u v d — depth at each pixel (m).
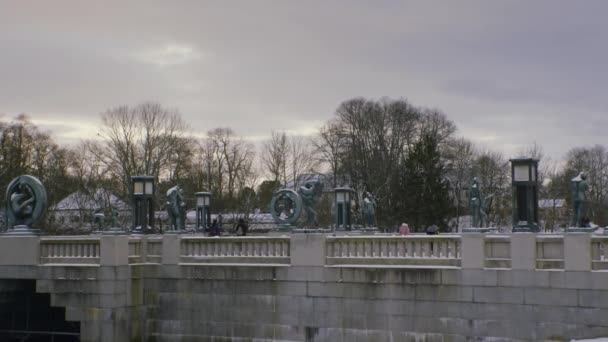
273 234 41.62
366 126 92.31
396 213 80.06
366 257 28.41
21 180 35.12
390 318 27.62
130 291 32.00
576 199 27.20
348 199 49.91
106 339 31.38
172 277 32.09
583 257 24.50
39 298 36.50
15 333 35.75
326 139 94.31
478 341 26.06
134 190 36.56
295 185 96.31
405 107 94.25
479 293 26.14
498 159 105.75
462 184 98.00
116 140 87.94
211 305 31.20
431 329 26.91
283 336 29.58
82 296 31.95
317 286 29.00
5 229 38.19
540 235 26.25
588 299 24.36
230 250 31.25
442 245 27.20
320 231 31.06
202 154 98.81
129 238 32.31
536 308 25.19
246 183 97.31
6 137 85.94
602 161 123.94
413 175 79.94
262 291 30.16
